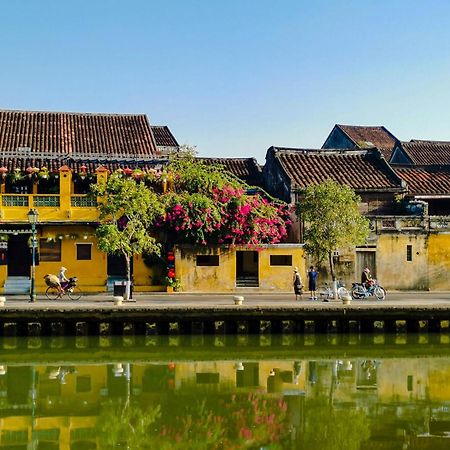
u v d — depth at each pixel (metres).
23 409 17.66
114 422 16.62
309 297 33.41
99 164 37.75
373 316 27.73
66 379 20.80
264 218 36.09
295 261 36.34
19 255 35.91
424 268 38.09
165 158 38.69
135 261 36.28
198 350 25.31
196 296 33.78
